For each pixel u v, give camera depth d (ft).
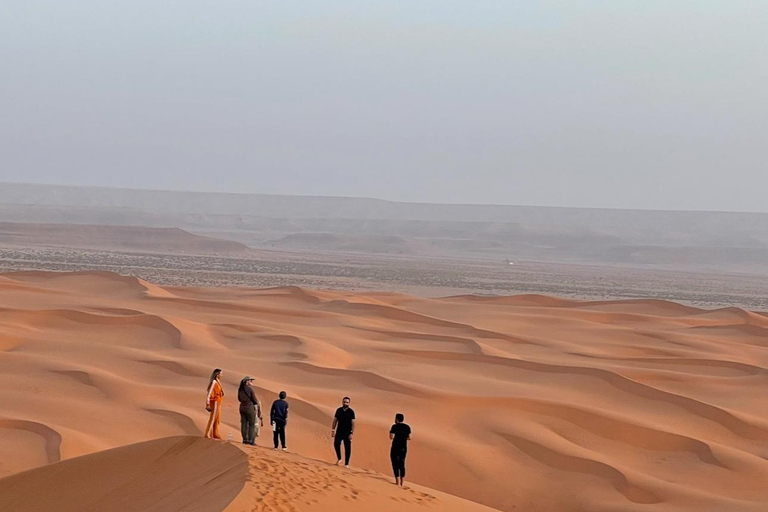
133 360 126.82
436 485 85.76
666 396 120.57
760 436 107.96
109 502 44.70
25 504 46.73
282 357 138.00
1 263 419.95
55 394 102.42
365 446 90.27
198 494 41.68
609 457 96.17
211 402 55.83
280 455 49.60
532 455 93.35
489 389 121.39
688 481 88.53
